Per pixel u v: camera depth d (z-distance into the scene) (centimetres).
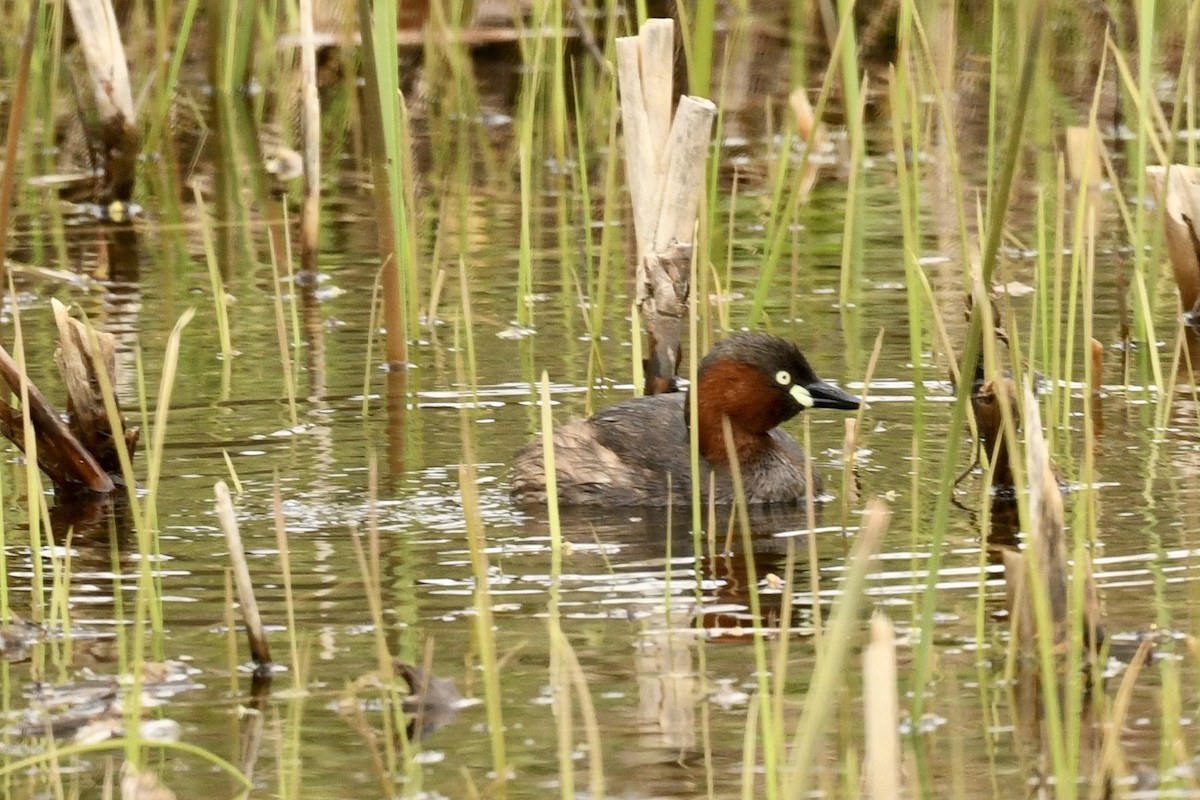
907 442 1237
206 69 2511
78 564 1004
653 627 886
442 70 2373
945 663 832
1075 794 670
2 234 947
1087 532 996
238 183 2002
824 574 975
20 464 1205
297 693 805
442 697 793
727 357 1185
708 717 765
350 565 994
